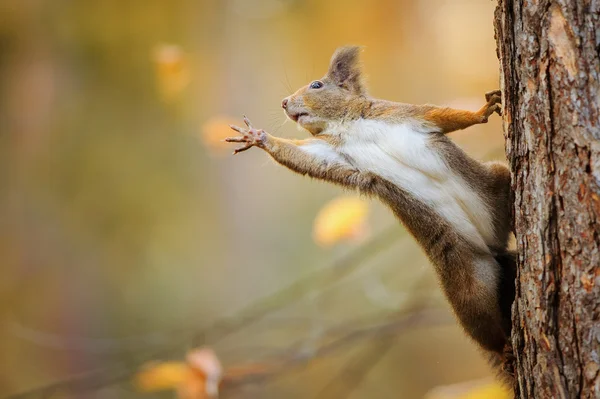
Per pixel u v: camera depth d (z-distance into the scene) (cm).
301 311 1343
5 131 1767
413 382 1467
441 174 591
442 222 589
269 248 1934
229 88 1884
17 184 1761
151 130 1845
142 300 1784
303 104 667
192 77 1777
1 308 1664
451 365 1479
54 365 1572
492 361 622
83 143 1806
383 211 1333
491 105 581
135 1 1778
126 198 1830
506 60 464
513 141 460
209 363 767
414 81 1620
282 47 1878
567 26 423
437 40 1562
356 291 1282
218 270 1881
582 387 412
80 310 1723
